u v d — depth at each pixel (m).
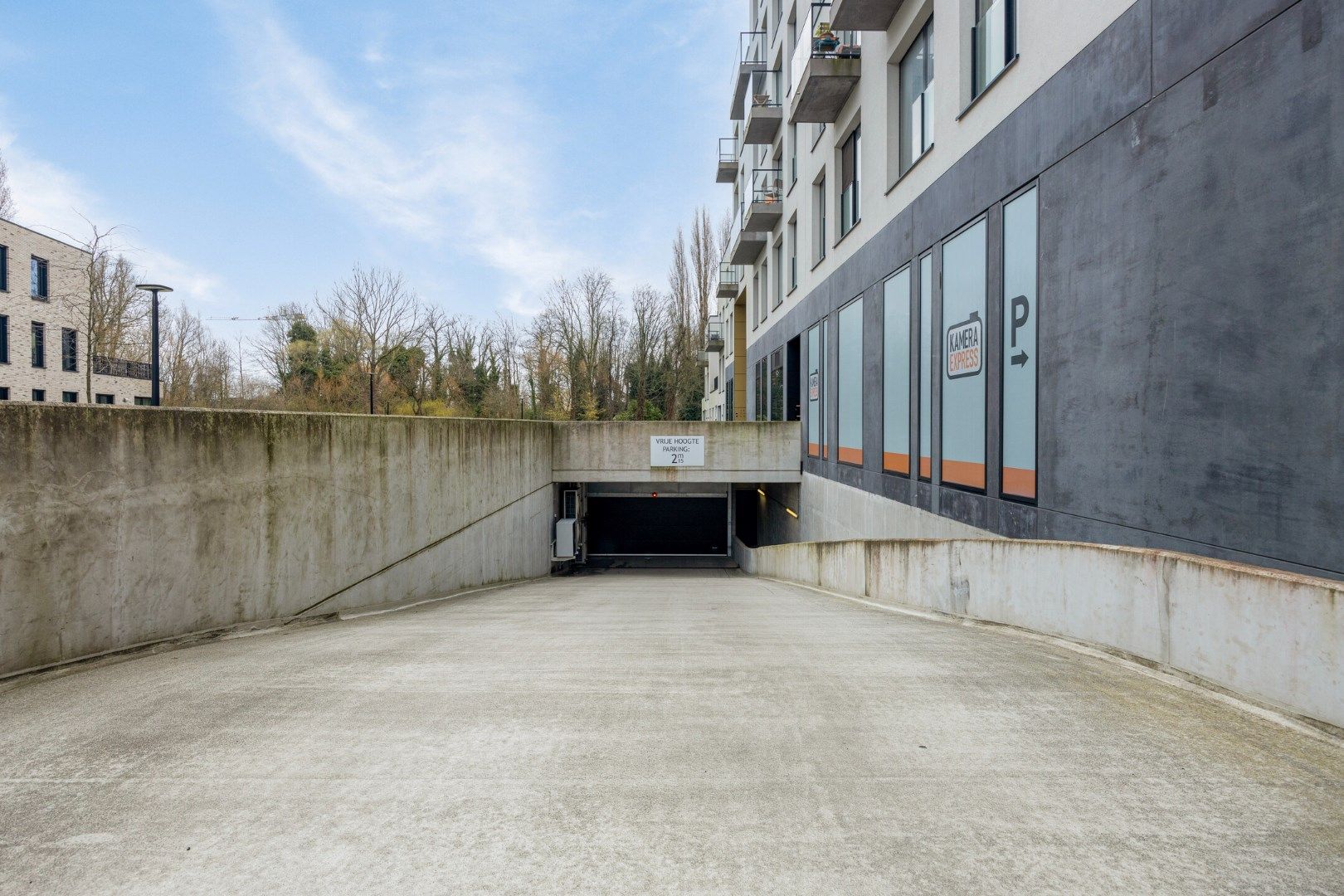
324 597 7.78
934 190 9.55
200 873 2.12
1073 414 6.27
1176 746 2.97
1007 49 7.85
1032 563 5.49
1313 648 3.08
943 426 9.25
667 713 3.50
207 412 6.12
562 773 2.79
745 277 30.41
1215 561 3.67
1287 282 4.03
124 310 27.00
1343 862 2.08
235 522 6.42
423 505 10.25
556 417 43.00
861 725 3.28
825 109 14.42
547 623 7.18
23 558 4.57
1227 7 4.45
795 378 20.89
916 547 7.87
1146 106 5.27
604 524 28.44
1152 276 5.20
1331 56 3.74
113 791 2.70
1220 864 2.08
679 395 48.81
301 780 2.77
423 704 3.72
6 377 28.59
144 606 5.46
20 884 2.08
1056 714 3.38
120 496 5.28
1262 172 4.19
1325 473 3.80
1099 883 1.99
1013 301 7.39
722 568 24.03
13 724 3.51
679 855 2.18
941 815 2.41
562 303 48.72
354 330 31.94
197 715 3.58
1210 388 4.62
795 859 2.14
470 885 2.03
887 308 11.61
